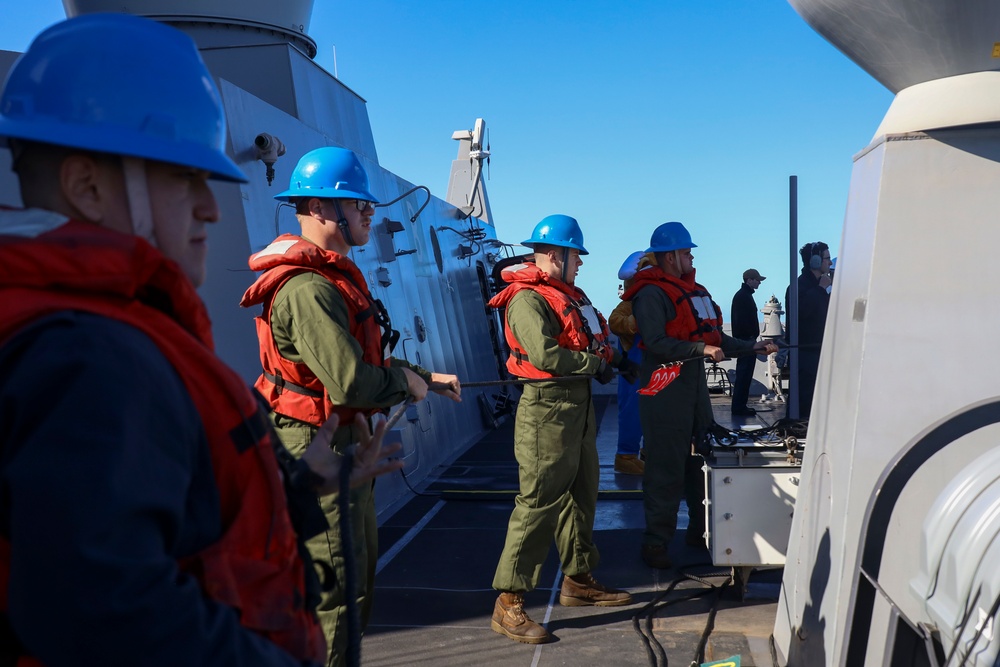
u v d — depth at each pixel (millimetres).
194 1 7227
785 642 3047
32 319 894
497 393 11203
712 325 4547
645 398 4520
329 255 2609
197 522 1000
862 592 2312
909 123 2393
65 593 797
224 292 4398
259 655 949
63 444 824
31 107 1021
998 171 2324
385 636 3637
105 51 1041
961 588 1778
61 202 1011
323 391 2617
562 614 3871
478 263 12086
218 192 4496
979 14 2174
